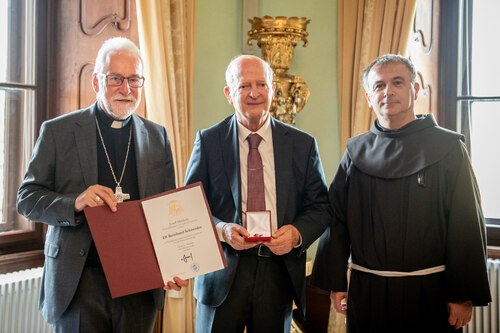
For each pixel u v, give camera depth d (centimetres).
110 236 178
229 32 360
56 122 193
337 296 221
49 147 189
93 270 188
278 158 218
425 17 354
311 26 365
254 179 216
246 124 219
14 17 293
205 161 223
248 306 212
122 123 199
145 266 182
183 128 309
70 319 186
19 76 295
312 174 224
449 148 204
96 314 187
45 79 303
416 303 199
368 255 207
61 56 304
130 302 192
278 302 213
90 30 301
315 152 229
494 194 353
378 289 203
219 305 211
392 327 201
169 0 304
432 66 358
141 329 194
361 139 223
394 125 212
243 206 215
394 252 201
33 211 181
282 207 214
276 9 365
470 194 199
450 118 360
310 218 215
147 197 190
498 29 350
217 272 214
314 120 366
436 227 201
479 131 356
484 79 355
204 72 351
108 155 196
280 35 312
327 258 222
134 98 192
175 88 305
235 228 201
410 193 202
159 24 296
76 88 301
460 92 360
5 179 292
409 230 200
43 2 300
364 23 337
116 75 188
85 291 186
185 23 316
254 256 212
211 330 212
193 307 307
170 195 187
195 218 188
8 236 285
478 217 200
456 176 202
